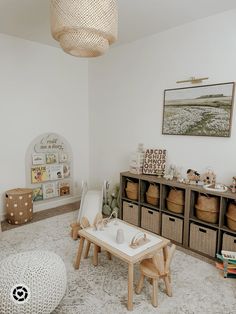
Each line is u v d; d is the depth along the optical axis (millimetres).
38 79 3479
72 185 4078
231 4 2287
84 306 1705
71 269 2139
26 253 1711
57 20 1514
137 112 3350
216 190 2344
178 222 2639
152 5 2326
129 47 3344
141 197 3010
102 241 1920
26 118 3420
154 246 1845
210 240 2385
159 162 3006
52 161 3771
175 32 2824
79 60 3924
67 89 3832
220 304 1737
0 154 3215
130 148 3510
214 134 2582
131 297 1663
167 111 2979
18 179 3426
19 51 3246
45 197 3736
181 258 2361
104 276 2047
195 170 2789
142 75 3227
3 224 3121
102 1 1491
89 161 4273
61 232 2883
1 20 2705
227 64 2441
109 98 3738
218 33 2477
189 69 2746
